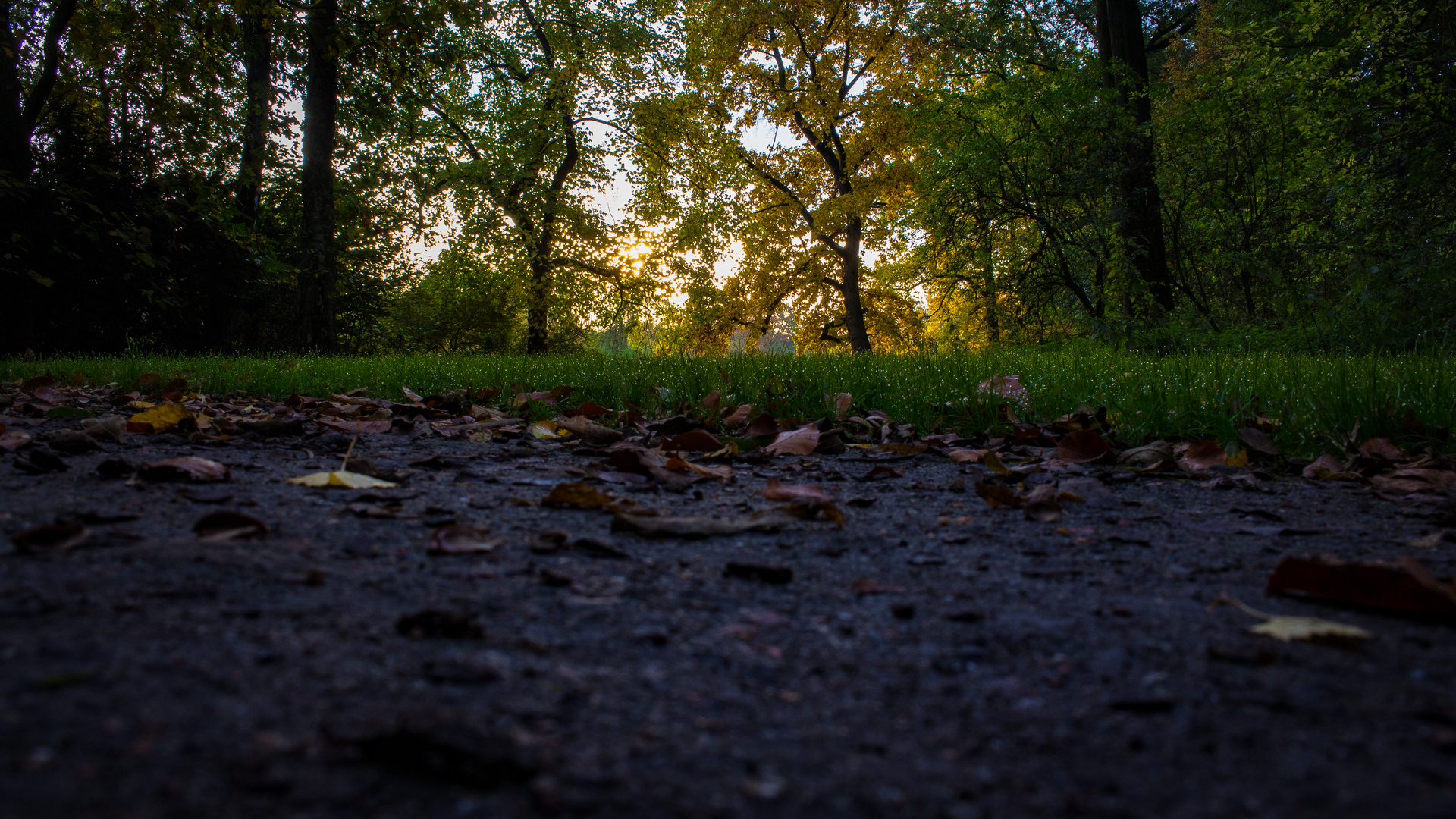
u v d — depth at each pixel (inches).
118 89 552.1
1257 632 46.8
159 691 33.3
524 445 130.0
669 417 153.4
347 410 163.9
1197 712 36.4
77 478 81.2
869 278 1073.5
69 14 434.9
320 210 558.6
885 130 894.4
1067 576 59.6
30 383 200.2
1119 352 340.2
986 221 505.4
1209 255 522.6
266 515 68.0
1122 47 488.7
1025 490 96.0
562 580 53.0
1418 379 144.2
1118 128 455.8
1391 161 428.1
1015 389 167.0
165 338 571.2
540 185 962.1
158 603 43.8
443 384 215.9
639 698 36.3
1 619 39.8
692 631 45.6
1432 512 85.3
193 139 575.2
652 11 978.1
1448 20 418.3
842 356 263.4
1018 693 38.4
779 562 61.9
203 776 27.2
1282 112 483.5
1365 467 107.7
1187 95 523.5
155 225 520.1
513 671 38.1
